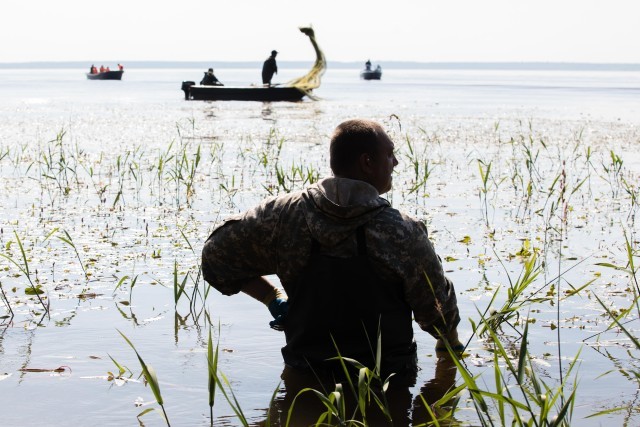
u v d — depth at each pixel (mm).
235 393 3246
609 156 13969
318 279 3324
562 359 3719
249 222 3430
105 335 4031
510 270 5551
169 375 3447
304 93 35500
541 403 2670
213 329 4156
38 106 30812
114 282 5152
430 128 20469
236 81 90438
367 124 3400
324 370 3391
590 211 8250
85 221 7430
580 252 6176
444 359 3697
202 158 13156
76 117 23938
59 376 3424
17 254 5922
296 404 3139
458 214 7984
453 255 6055
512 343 3973
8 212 7898
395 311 3381
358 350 3352
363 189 3299
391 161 3438
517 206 8531
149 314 4438
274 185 9938
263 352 3764
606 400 3203
